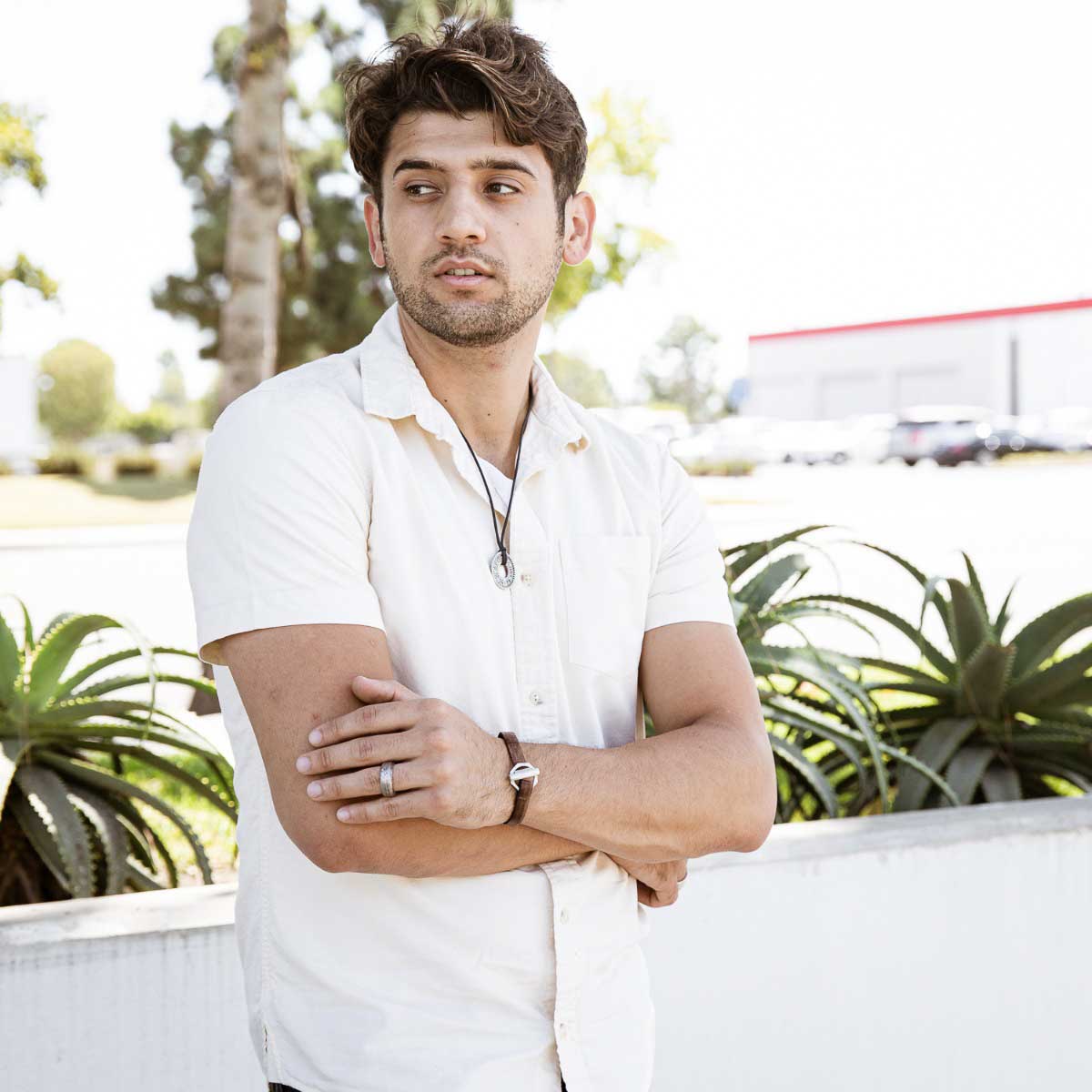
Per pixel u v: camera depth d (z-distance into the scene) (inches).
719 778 59.1
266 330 293.9
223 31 1054.4
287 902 56.0
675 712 63.9
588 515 62.7
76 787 113.4
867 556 537.3
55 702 114.0
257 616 53.9
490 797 53.2
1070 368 1546.5
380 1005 54.7
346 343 1237.7
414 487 57.7
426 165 57.7
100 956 80.3
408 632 56.9
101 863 113.0
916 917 100.9
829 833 100.0
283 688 53.5
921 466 1332.4
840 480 1112.2
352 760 51.8
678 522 66.1
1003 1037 104.2
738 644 65.8
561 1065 56.0
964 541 597.3
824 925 98.0
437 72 58.0
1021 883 104.3
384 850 52.7
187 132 1286.9
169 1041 81.7
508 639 58.5
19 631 319.3
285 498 54.7
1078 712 131.7
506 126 57.6
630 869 60.3
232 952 82.9
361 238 1206.9
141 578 477.1
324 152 1175.0
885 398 1722.4
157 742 115.5
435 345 59.6
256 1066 83.4
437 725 52.1
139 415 2226.9
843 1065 98.8
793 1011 97.1
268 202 292.7
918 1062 101.3
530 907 56.2
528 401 63.5
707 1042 94.5
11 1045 78.5
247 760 58.4
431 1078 54.0
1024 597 417.4
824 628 343.9
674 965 93.6
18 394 1562.5
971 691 132.6
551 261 60.3
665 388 2955.2
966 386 1625.2
